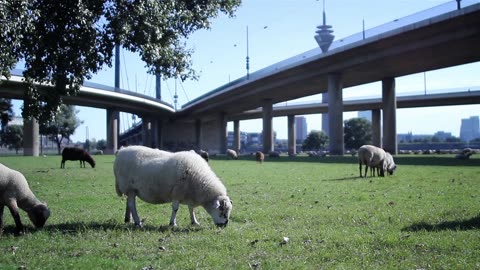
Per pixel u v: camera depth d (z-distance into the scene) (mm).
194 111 140125
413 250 8188
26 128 88625
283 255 7980
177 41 21297
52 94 18719
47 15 16844
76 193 19188
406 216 11859
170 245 8828
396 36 57281
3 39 14531
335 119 76500
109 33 17719
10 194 10234
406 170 32750
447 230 9758
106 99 99125
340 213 12594
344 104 125688
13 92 73625
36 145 89438
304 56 76188
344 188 19875
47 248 8742
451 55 62781
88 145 170625
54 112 19016
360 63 68125
